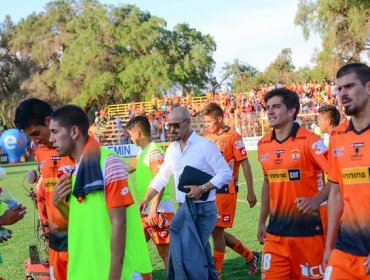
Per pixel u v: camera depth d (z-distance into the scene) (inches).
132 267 145.7
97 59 2413.9
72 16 2650.1
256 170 884.0
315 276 189.0
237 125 1378.0
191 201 217.9
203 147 223.9
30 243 398.0
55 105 2571.4
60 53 2608.3
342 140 156.8
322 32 1857.8
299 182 190.4
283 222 191.9
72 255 143.8
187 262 212.1
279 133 196.1
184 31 2564.0
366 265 148.7
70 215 145.7
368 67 152.9
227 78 3265.3
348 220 154.1
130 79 2389.3
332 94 1513.3
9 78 2637.8
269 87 1732.3
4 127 2571.4
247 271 293.7
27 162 1576.0
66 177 146.2
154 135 1478.8
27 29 2605.8
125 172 140.4
